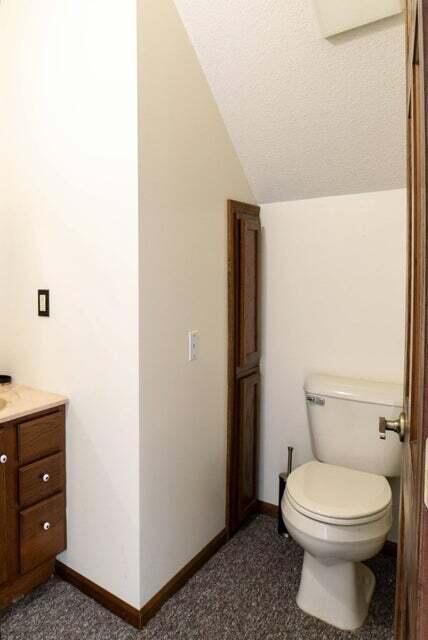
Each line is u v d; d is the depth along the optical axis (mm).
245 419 2070
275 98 1659
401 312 1858
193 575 1768
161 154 1481
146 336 1458
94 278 1522
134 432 1456
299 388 2131
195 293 1709
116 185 1434
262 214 2158
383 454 1769
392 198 1841
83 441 1611
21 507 1533
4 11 1730
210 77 1683
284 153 1857
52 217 1641
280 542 2008
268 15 1413
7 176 1804
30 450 1542
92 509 1604
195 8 1486
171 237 1555
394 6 1248
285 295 2131
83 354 1582
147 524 1508
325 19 1327
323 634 1485
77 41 1494
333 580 1545
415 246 756
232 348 1948
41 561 1614
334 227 1979
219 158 1816
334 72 1500
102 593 1591
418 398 559
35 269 1724
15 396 1667
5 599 1547
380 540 1469
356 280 1948
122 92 1390
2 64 1765
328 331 2035
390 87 1481
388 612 1586
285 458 2191
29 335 1778
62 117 1573
